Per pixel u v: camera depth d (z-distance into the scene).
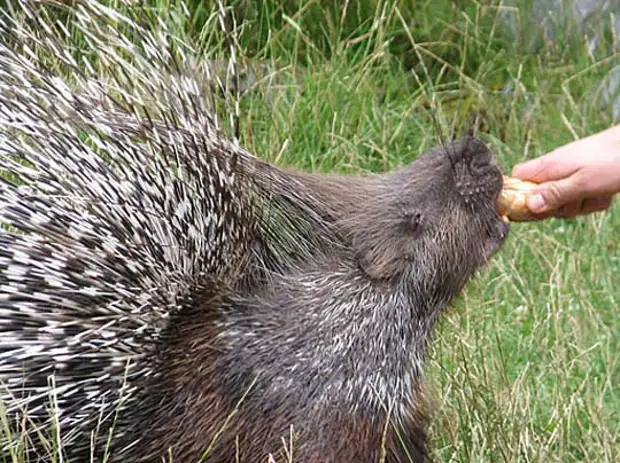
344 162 4.62
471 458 3.24
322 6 5.34
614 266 4.36
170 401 2.76
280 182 2.95
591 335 3.94
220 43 4.24
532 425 3.37
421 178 2.98
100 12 3.03
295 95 4.71
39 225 2.66
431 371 3.47
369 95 4.93
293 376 2.80
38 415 2.69
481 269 3.15
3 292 2.64
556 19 5.58
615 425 3.57
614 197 4.61
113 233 2.70
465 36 5.34
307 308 2.85
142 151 2.76
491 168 3.00
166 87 2.87
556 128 5.10
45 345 2.65
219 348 2.78
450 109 5.19
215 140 2.87
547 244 4.39
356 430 2.84
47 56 3.13
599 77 5.41
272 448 2.78
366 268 2.91
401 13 5.44
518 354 3.83
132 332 2.71
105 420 2.71
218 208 2.81
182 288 2.78
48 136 2.71
